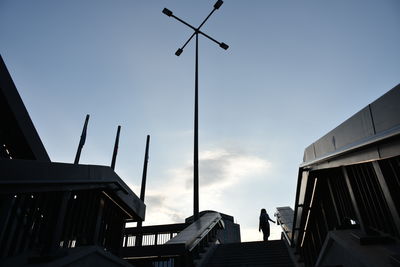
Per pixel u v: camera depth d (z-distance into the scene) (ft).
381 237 13.53
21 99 17.43
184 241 24.36
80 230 13.48
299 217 24.04
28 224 10.82
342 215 18.15
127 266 16.99
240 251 31.86
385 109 10.77
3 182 8.02
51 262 10.11
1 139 18.10
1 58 15.19
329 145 16.14
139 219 19.33
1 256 9.47
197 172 41.14
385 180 12.20
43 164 9.76
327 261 19.02
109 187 14.74
